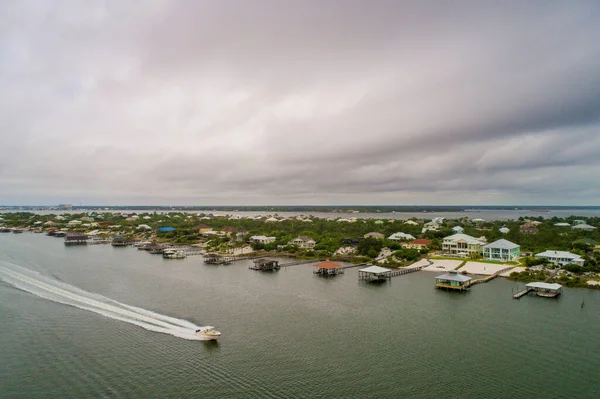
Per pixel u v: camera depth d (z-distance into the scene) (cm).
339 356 5309
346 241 17675
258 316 7088
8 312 7069
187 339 5884
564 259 11275
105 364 5003
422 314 7231
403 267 12194
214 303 7956
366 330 6347
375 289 9362
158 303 7869
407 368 4962
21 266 12081
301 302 8100
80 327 6331
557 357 5291
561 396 4312
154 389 4388
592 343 5766
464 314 7212
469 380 4653
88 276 10662
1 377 4634
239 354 5356
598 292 8775
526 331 6288
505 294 8725
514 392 4388
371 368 4953
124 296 8394
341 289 9375
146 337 5938
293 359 5209
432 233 18250
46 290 8775
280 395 4284
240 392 4341
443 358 5262
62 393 4278
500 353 5422
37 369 4853
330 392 4356
